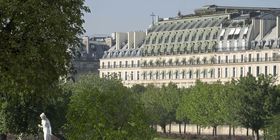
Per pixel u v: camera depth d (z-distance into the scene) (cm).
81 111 9425
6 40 7069
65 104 14062
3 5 6844
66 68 7850
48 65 7406
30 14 6994
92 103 9519
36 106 13762
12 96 7888
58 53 7250
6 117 13700
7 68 7094
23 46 7094
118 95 10662
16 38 7069
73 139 9344
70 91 14425
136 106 10138
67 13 7381
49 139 7938
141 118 9988
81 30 7575
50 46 7181
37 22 7056
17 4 6900
